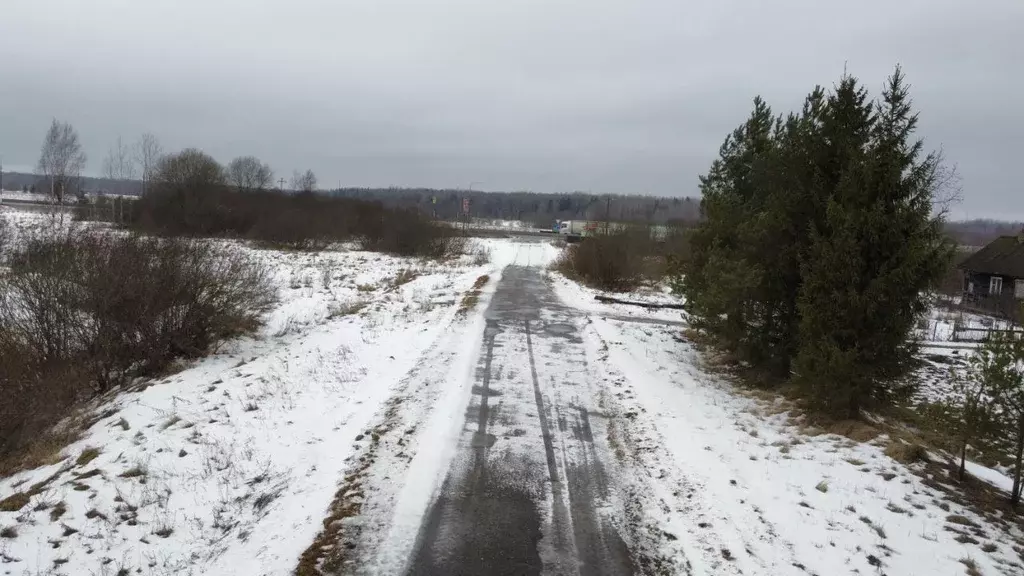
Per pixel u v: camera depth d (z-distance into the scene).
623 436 8.42
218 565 5.11
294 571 5.03
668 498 6.55
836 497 6.55
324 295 20.11
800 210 10.84
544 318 16.94
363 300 18.95
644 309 20.31
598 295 22.44
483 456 7.55
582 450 7.89
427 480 6.77
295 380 10.15
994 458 7.06
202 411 8.67
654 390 10.61
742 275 11.36
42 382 10.06
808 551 5.47
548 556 5.44
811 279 9.46
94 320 11.30
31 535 5.55
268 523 5.73
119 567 5.12
